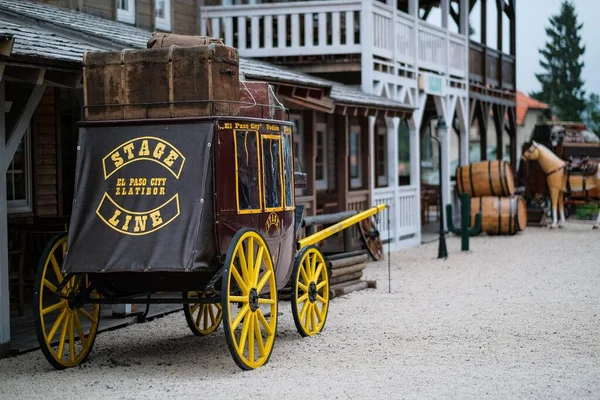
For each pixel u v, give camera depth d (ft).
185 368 27.81
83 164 27.30
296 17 62.08
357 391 24.54
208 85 26.76
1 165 29.19
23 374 27.27
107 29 43.93
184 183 26.35
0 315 29.35
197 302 27.04
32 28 36.37
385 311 38.42
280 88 43.80
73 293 28.14
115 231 26.55
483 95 90.27
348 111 52.08
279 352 30.01
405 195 67.92
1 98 29.01
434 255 61.57
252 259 27.37
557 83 292.20
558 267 54.03
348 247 53.16
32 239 39.75
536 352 29.91
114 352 30.48
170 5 57.62
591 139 104.88
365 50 61.46
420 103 71.36
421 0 94.32
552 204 82.58
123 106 27.40
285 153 30.86
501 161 75.36
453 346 30.91
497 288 45.32
